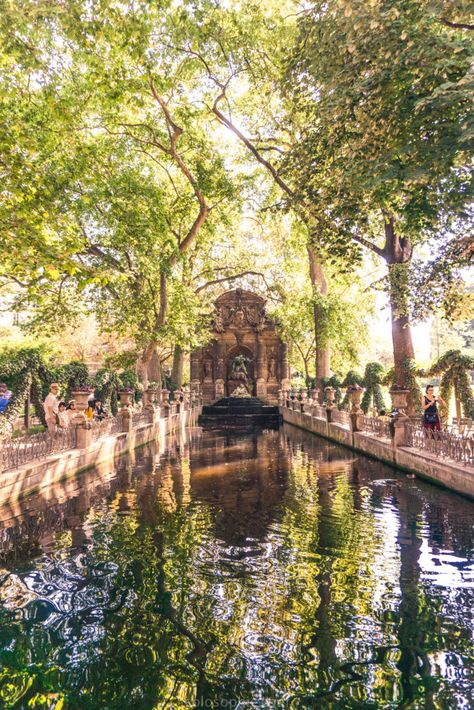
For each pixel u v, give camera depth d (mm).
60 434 14922
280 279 45500
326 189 13594
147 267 24078
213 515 10820
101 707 4453
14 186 11375
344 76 10789
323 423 26641
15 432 21203
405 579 7172
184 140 26422
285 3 21094
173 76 21719
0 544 8836
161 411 29453
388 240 21531
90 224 26750
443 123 9523
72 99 18984
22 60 12828
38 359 17625
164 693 4656
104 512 11062
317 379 37719
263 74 21562
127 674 4949
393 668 4992
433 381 36781
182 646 5457
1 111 13484
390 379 24359
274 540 9039
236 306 51031
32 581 7211
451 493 12531
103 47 15773
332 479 14844
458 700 4492
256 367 50469
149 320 28828
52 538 9180
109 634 5715
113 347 49062
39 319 27938
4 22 11656
